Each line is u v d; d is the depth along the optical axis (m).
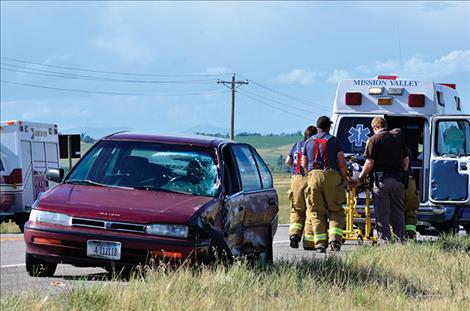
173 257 14.89
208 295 12.49
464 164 26.06
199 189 16.34
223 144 17.47
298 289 13.90
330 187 20.72
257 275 14.61
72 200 15.70
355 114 27.66
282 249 23.84
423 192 27.14
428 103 27.20
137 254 14.97
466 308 13.15
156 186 16.45
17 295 12.12
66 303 11.84
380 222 23.27
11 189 40.09
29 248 15.59
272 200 18.97
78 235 15.13
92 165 17.06
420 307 13.09
